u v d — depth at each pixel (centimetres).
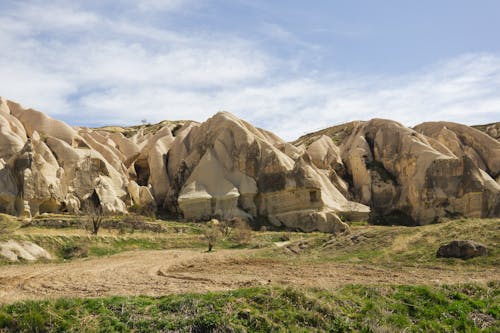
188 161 8700
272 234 6138
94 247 4766
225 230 5997
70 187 7425
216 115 9231
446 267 2561
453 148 9356
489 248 2772
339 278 2328
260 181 8038
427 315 1634
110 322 1433
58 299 1557
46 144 7994
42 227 5572
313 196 7656
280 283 2183
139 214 7381
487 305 1739
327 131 12744
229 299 1543
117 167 8825
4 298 1919
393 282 2166
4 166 6919
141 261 3562
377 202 8812
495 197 7662
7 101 9188
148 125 15062
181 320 1437
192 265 3177
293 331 1434
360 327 1512
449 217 7694
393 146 9331
